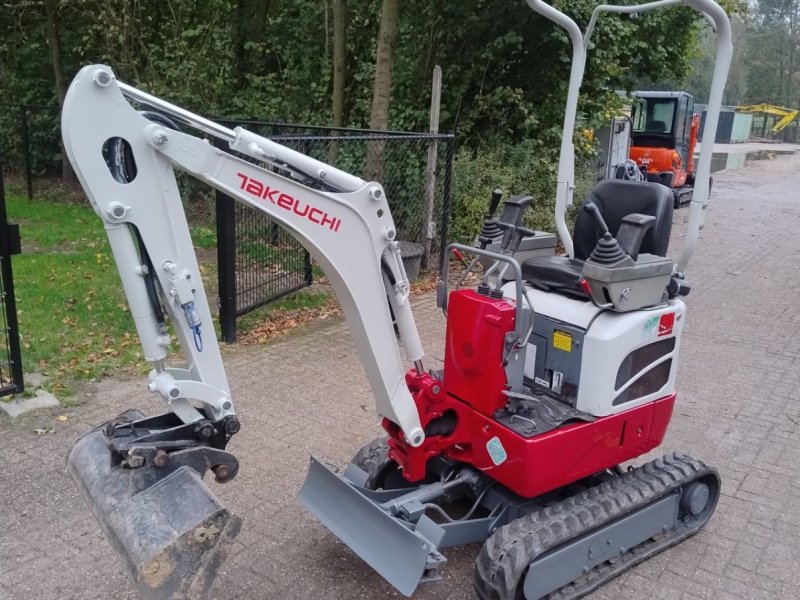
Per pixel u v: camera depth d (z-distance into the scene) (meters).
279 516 3.98
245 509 4.04
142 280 2.71
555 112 11.34
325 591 3.40
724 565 3.72
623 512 3.42
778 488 4.50
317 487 3.48
